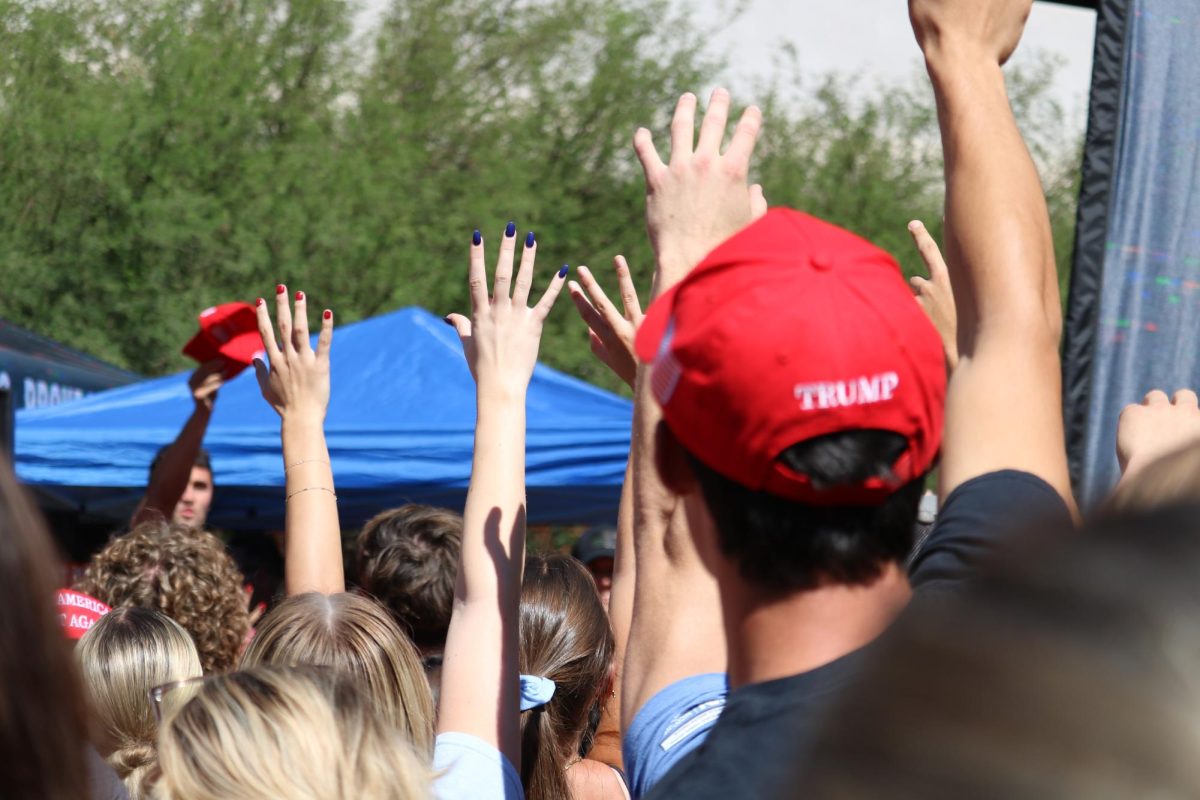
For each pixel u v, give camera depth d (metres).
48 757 1.07
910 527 1.13
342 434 7.59
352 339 8.64
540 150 22.33
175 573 3.55
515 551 1.91
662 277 1.43
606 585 7.24
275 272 19.72
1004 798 0.43
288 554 2.94
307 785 1.72
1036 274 1.28
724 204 1.45
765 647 1.11
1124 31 3.06
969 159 1.33
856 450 1.08
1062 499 1.16
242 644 3.65
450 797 1.78
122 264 19.78
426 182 20.95
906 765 0.46
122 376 10.41
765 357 1.09
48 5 20.52
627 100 22.36
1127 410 1.49
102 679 2.65
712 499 1.15
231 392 8.25
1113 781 0.41
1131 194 3.05
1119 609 0.43
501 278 2.04
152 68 20.73
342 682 1.87
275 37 21.36
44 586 1.10
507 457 1.96
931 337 1.15
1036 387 1.24
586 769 3.05
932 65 1.39
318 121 21.45
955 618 0.47
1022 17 1.40
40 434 7.53
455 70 22.20
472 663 1.86
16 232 19.69
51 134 19.67
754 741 1.03
